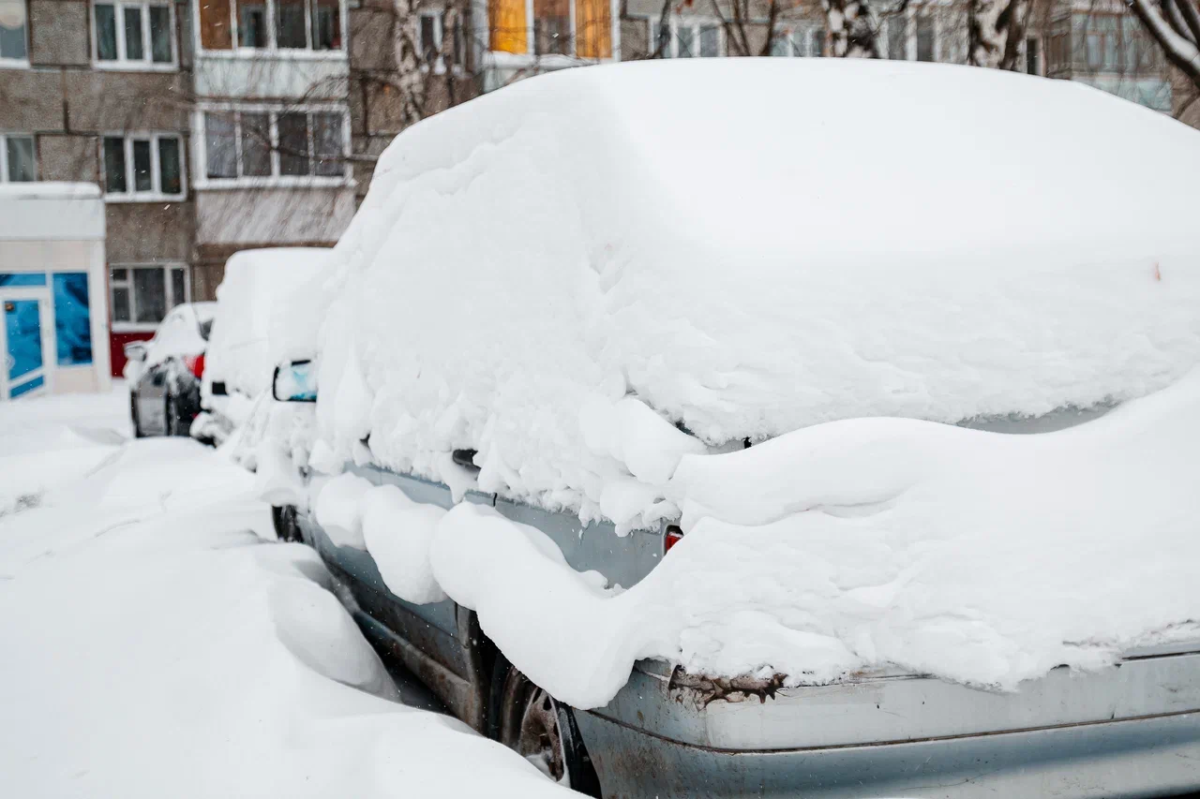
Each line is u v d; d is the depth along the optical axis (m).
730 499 2.52
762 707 2.49
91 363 31.50
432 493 4.18
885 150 3.09
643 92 3.25
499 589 3.25
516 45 22.72
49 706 4.04
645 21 25.86
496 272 3.60
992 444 2.62
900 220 2.82
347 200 26.42
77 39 32.41
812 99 3.30
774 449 2.54
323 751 3.33
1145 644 2.62
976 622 2.53
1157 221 2.96
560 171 3.32
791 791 2.53
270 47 28.80
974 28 9.95
